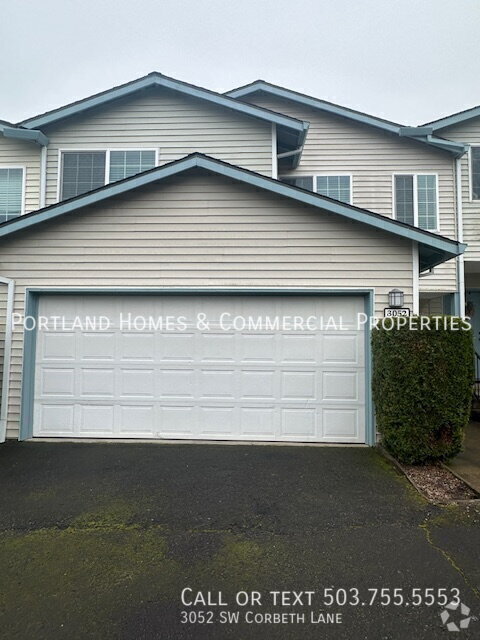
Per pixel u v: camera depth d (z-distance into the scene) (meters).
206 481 4.27
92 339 5.95
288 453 5.23
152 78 8.40
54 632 2.18
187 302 5.96
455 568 2.75
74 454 5.13
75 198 5.76
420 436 4.71
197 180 5.95
